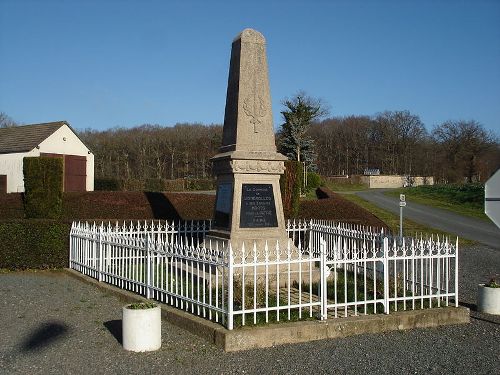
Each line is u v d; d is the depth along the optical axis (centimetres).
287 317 779
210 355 675
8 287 1165
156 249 923
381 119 8900
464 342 753
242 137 1079
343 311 843
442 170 7681
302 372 621
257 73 1102
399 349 714
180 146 7394
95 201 2208
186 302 823
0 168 3819
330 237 1351
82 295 1065
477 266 1596
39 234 1464
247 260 920
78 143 4009
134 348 688
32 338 755
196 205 2372
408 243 998
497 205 683
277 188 1089
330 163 9175
